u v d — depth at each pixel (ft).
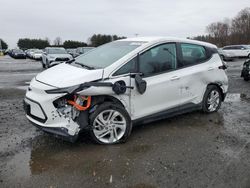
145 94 16.49
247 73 38.40
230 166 13.08
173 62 18.22
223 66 21.22
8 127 18.06
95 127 15.05
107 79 15.24
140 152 14.48
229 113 21.48
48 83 14.89
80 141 15.78
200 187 11.37
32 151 14.57
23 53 149.79
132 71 16.08
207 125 18.66
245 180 11.91
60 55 67.36
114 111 15.26
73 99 14.58
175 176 12.16
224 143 15.71
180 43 18.78
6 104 24.43
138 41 17.97
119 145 15.37
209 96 20.85
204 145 15.42
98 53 18.42
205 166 13.05
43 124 14.60
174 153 14.39
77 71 15.69
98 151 14.56
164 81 17.29
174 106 18.21
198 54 19.97
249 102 25.32
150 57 17.01
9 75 50.01
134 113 16.30
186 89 18.69
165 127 18.20
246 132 17.48
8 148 14.89
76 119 14.51
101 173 12.40
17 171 12.55
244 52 98.84
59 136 14.32
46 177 12.09
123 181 11.79
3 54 234.58
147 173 12.39
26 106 15.92
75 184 11.57
